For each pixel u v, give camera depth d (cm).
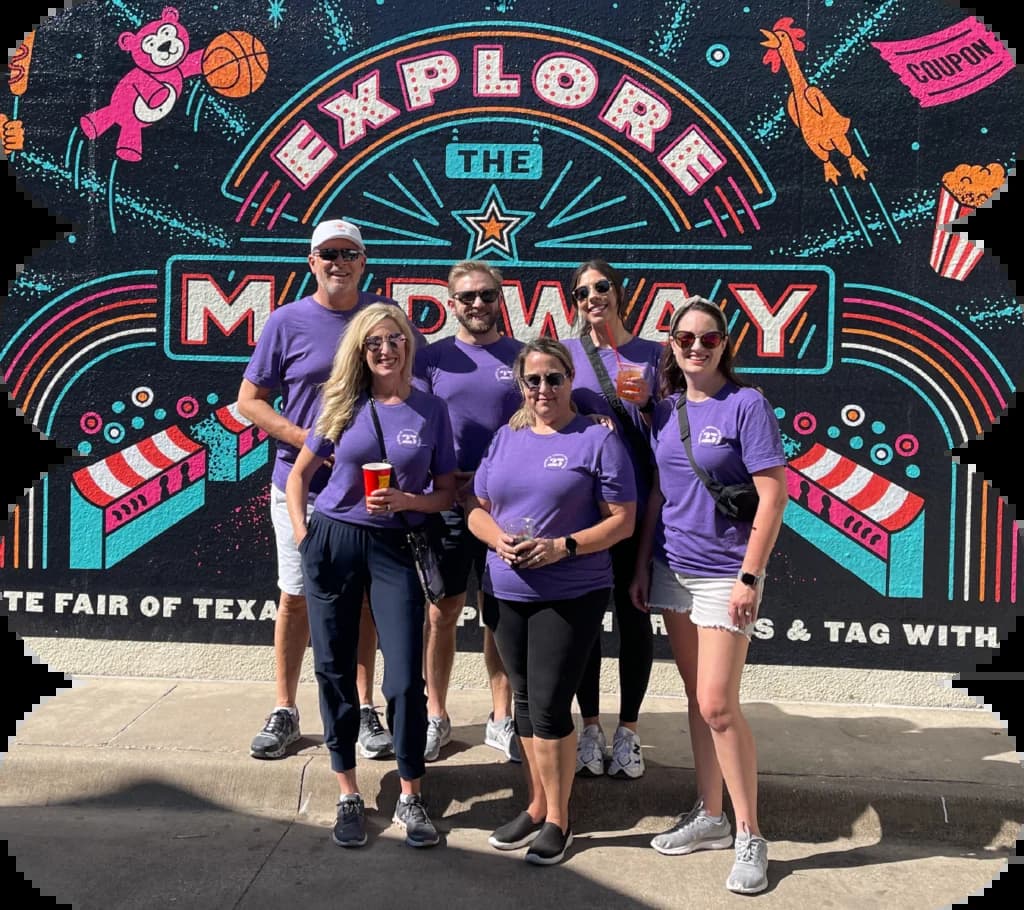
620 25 534
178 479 562
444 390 454
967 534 530
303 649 479
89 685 555
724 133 532
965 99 521
